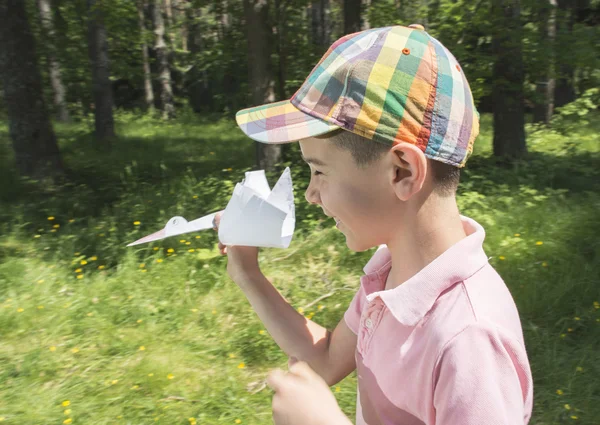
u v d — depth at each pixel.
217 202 6.11
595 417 2.90
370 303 0.90
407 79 0.76
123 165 9.82
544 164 8.24
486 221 5.21
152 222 5.74
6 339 3.80
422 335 0.79
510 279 4.29
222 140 14.19
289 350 1.20
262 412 3.04
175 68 24.20
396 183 0.78
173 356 3.54
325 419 0.77
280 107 0.93
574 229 5.16
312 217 5.60
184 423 2.98
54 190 7.53
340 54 0.82
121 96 23.97
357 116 0.76
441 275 0.78
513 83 8.21
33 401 3.16
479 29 7.72
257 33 7.06
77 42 14.76
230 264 1.27
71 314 4.01
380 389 0.88
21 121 7.79
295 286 4.42
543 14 7.71
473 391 0.70
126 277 4.50
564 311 3.90
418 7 8.65
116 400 3.16
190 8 9.95
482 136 12.10
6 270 4.64
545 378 3.19
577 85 8.42
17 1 7.64
